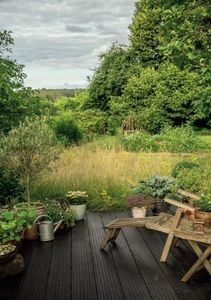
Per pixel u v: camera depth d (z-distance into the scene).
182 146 14.98
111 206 7.11
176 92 21.31
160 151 14.66
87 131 20.36
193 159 10.36
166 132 16.78
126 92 22.75
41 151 6.10
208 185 5.21
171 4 6.30
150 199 6.34
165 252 4.64
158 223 4.72
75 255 4.90
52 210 5.81
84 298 3.82
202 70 6.37
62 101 25.42
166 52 6.32
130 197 6.39
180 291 3.95
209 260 4.55
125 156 10.47
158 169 8.89
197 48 6.40
